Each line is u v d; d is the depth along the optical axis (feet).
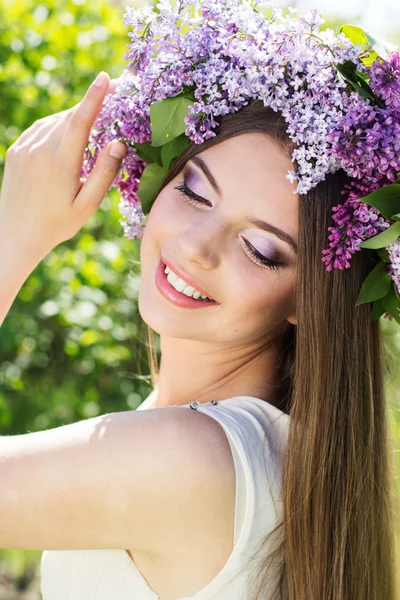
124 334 12.16
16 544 4.87
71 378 12.66
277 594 5.40
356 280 5.47
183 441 5.03
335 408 5.47
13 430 12.46
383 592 5.87
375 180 5.10
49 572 5.88
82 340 11.48
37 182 6.05
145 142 5.88
